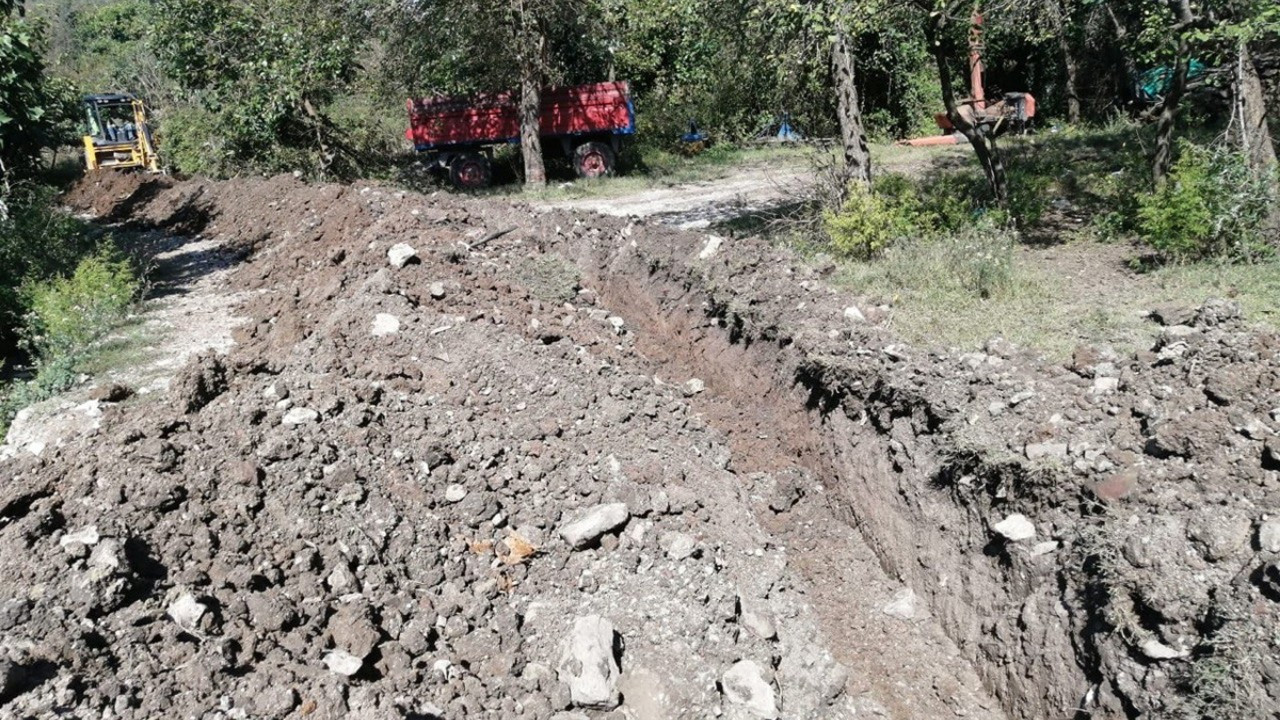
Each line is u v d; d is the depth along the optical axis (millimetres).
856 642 5844
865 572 6426
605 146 21438
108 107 25109
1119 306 7785
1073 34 16906
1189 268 8570
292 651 4609
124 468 5453
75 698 3932
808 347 7586
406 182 21094
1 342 9781
